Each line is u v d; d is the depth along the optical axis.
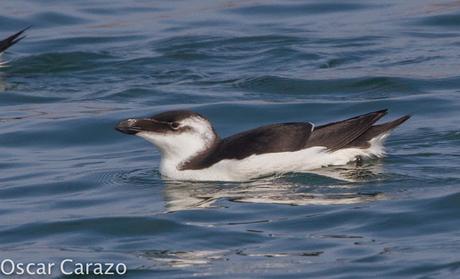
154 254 14.99
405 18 27.64
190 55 25.50
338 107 21.59
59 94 23.30
